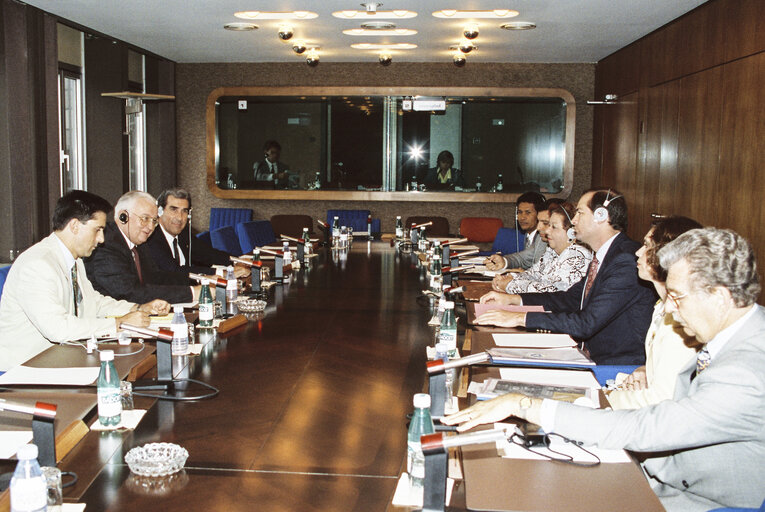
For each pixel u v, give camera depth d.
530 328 3.10
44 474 1.45
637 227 7.23
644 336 3.04
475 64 8.72
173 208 4.66
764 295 4.82
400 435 1.90
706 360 1.81
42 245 2.96
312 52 7.87
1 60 5.46
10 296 2.94
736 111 5.18
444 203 8.99
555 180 8.78
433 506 1.46
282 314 3.48
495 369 2.38
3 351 2.91
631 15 6.01
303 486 1.59
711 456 1.81
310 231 8.50
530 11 5.79
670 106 6.39
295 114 8.84
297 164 8.89
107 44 7.08
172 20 6.28
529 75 8.71
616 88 7.89
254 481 1.61
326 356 2.68
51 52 5.93
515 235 6.75
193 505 1.49
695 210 5.89
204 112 8.94
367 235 7.87
